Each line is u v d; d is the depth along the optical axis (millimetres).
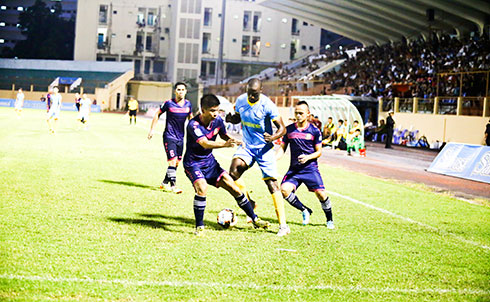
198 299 4227
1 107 55188
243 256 5527
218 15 71875
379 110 34344
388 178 14664
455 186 13547
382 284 4918
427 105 30797
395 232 7203
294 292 4543
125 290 4324
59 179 10109
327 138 25953
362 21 46844
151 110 53406
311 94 50562
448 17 38781
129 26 73312
